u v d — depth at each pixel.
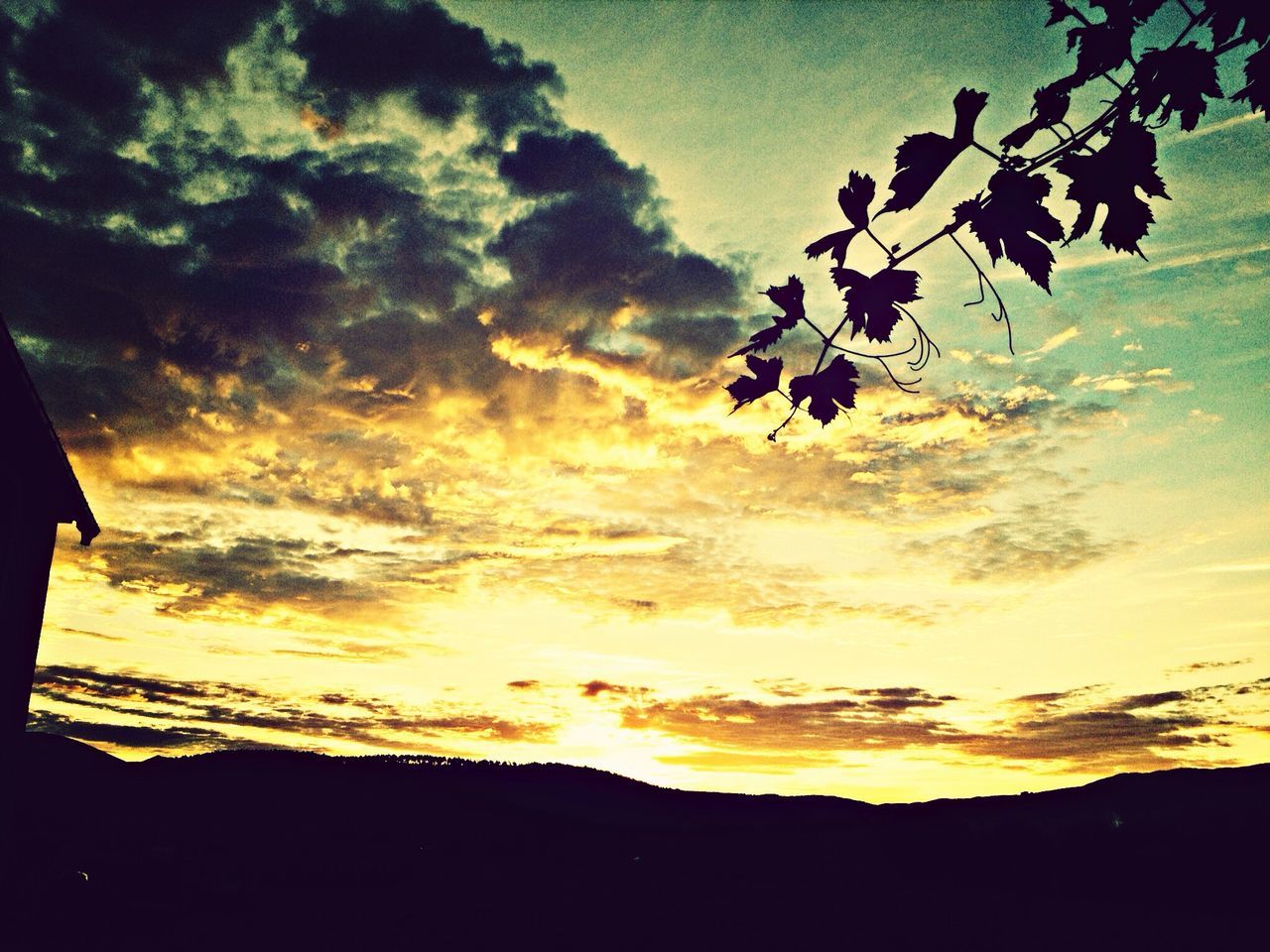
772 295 1.61
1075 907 15.19
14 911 10.03
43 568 7.97
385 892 15.46
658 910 14.94
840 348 1.57
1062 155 1.41
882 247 1.51
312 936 11.62
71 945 9.44
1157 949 12.65
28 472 7.50
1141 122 1.37
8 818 7.51
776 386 1.63
